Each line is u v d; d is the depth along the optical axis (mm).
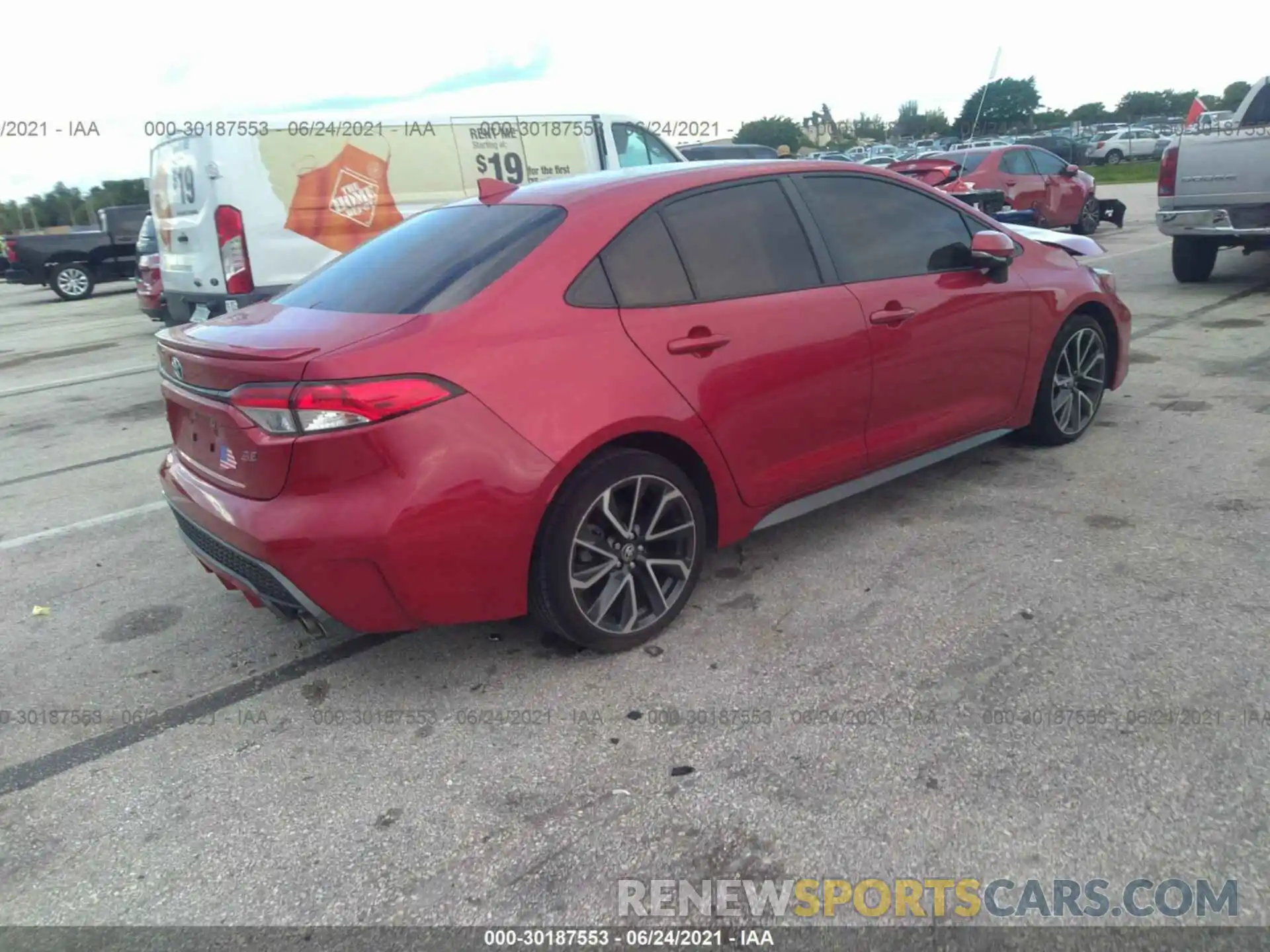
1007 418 4645
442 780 2719
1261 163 8352
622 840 2432
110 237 19062
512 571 3006
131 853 2516
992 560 3820
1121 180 27016
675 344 3289
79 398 8492
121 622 3889
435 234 3584
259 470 2855
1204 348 7098
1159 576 3570
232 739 2996
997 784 2510
